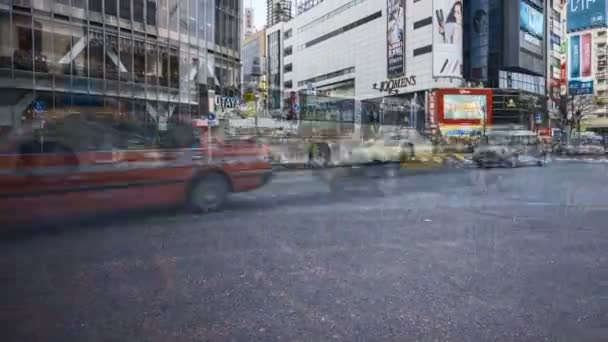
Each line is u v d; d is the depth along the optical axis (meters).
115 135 7.23
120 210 6.99
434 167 18.92
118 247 5.51
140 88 23.81
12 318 3.49
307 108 17.91
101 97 21.84
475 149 21.09
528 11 67.81
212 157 7.90
